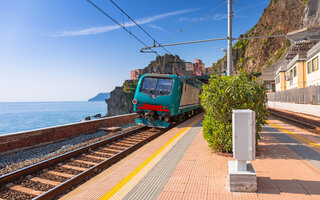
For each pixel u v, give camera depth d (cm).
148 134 1050
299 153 530
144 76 1216
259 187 339
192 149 613
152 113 1128
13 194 423
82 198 340
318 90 1579
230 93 511
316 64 2066
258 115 525
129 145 827
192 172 424
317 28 4022
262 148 586
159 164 489
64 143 912
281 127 974
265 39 10431
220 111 520
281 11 9906
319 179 364
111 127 1250
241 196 312
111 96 17962
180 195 325
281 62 6066
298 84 2553
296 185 342
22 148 795
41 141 872
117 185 381
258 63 10400
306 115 1609
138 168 471
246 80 530
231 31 1236
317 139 698
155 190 348
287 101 2419
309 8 7088
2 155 722
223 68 13000
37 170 546
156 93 1142
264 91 543
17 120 19825
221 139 521
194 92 1580
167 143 728
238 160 341
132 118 1620
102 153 712
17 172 495
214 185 356
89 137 1023
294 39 3753
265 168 427
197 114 1959
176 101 1134
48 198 391
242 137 334
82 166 586
